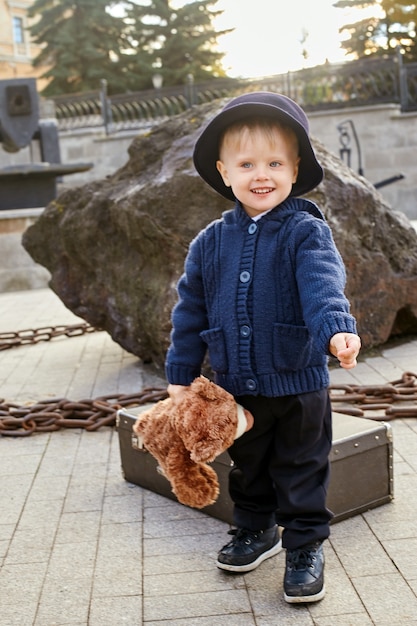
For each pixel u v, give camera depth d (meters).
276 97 2.46
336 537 2.89
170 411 2.49
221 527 3.06
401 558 2.71
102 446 4.09
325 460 2.53
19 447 4.15
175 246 5.14
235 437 2.40
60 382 5.62
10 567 2.83
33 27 38.59
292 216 2.46
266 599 2.49
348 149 17.19
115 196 5.74
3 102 12.38
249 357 2.41
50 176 12.48
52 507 3.35
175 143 5.62
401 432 3.97
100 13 37.25
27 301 10.07
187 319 2.59
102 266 5.91
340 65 20.44
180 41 37.31
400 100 20.12
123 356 6.36
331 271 2.31
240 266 2.45
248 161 2.43
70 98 24.83
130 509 3.28
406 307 5.94
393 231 5.92
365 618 2.34
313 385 2.44
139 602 2.52
